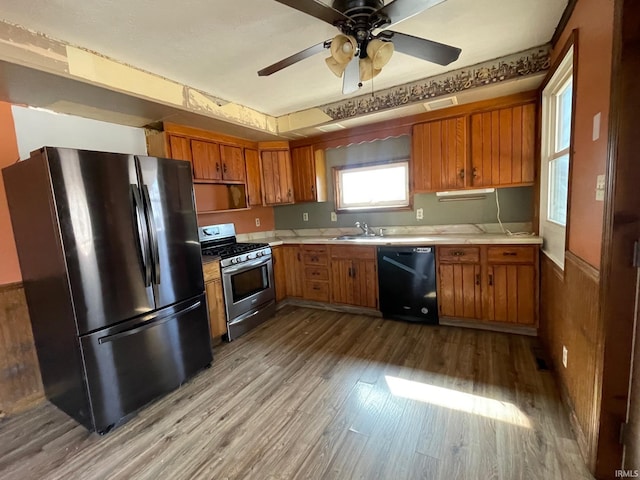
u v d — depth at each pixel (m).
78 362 1.85
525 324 2.76
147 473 1.57
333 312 3.73
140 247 2.08
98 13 1.68
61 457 1.72
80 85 2.08
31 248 1.99
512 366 2.31
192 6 1.67
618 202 1.22
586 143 1.56
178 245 2.36
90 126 2.67
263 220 4.51
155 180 2.19
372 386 2.18
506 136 2.87
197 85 2.72
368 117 3.29
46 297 1.97
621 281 1.25
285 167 4.15
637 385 1.24
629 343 1.26
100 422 1.88
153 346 2.16
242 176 3.81
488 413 1.84
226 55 2.22
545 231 2.63
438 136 3.18
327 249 3.70
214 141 3.45
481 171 3.01
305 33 2.00
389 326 3.21
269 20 1.84
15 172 1.95
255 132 3.56
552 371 2.20
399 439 1.68
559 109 2.43
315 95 3.13
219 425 1.89
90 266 1.85
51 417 2.10
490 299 2.87
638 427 1.23
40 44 1.84
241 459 1.62
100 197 1.89
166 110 2.65
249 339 3.11
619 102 1.19
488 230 3.28
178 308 2.34
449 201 3.45
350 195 4.13
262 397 2.14
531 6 1.84
